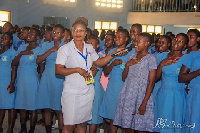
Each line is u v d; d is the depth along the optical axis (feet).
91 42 15.88
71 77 11.51
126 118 12.22
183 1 51.34
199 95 12.24
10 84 15.37
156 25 52.06
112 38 16.24
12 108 15.66
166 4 52.03
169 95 12.71
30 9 43.62
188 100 12.57
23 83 15.52
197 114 12.24
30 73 15.58
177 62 12.67
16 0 41.93
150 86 11.92
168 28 53.11
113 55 12.16
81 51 11.79
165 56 13.65
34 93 15.61
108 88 14.24
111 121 14.20
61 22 46.70
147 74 12.04
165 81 12.95
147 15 51.11
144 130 12.08
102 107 14.40
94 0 49.75
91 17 49.67
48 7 45.57
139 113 11.99
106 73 14.43
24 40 20.31
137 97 12.13
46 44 16.03
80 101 11.55
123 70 13.87
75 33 11.50
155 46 16.72
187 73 12.31
